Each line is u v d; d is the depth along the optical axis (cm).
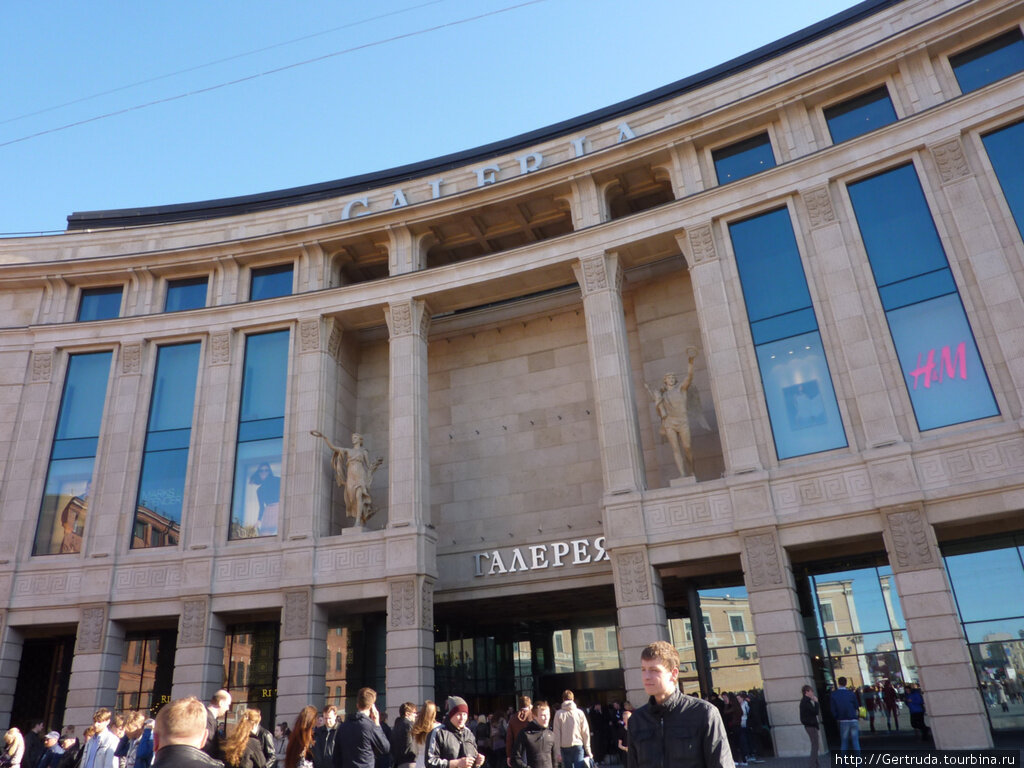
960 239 2347
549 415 3222
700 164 2858
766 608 2253
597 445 3111
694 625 2627
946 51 2550
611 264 2867
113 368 3291
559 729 1330
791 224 2628
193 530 2958
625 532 2492
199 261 3356
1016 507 2058
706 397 2884
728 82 2930
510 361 3362
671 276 3097
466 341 3459
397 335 3091
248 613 2927
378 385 3444
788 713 2139
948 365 2270
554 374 3275
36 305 3434
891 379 2328
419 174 3469
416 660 2600
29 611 2947
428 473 2970
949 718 1973
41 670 3244
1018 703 2089
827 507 2280
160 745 484
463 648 3416
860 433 2330
